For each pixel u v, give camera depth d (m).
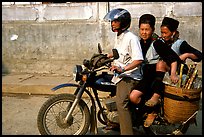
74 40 7.58
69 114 3.73
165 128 4.05
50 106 3.74
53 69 7.76
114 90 3.82
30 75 7.65
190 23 7.14
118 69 3.46
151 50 3.72
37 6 7.59
